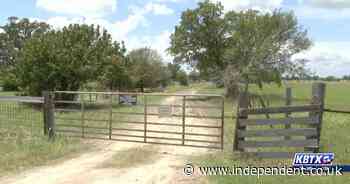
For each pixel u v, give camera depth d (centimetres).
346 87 10275
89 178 835
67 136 1322
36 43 2688
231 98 4156
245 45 4319
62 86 2700
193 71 5025
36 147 1131
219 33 4728
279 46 4306
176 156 1061
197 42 4797
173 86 11038
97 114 1952
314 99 948
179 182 797
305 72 4512
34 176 848
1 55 8981
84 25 3123
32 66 2631
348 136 1272
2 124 1491
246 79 4312
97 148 1168
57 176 850
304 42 4403
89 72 2761
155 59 5788
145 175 860
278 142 956
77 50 2802
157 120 1923
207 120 1939
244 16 4425
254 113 983
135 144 1238
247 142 991
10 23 9031
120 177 844
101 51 3122
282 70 4397
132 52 5500
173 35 4909
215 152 1088
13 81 2897
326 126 1551
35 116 1639
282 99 3925
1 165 930
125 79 4012
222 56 4628
